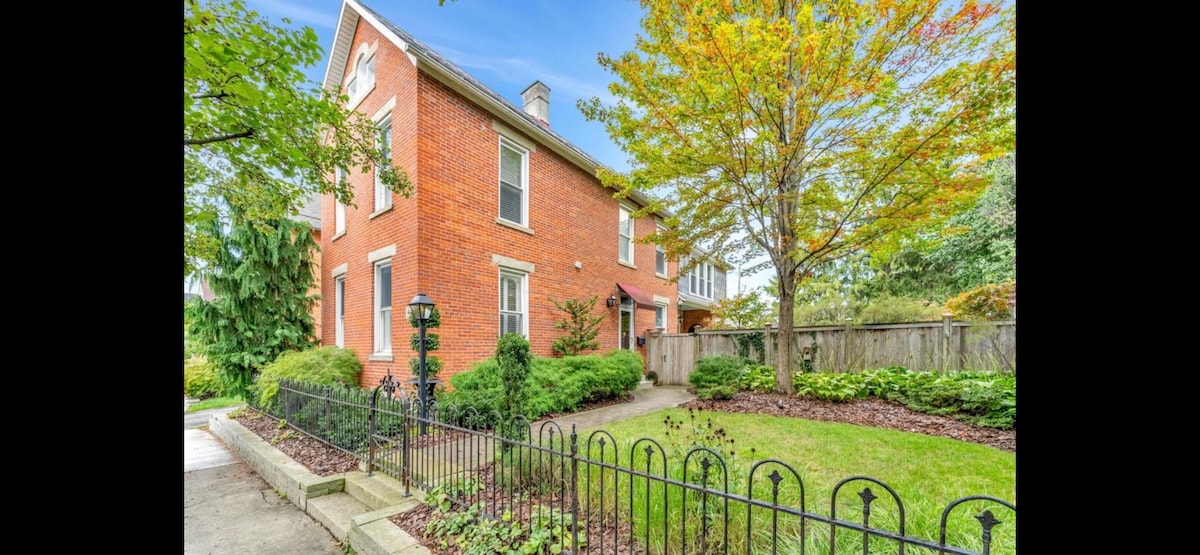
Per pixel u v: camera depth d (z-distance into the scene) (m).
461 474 3.70
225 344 8.32
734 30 5.29
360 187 8.30
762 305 14.63
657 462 3.51
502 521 2.91
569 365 7.56
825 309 13.02
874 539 2.32
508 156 8.54
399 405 4.44
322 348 8.13
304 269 9.55
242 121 4.71
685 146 6.59
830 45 5.42
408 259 6.82
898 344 8.11
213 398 10.84
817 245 7.22
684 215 8.22
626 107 6.84
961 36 5.17
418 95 6.83
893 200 6.36
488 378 6.31
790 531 2.49
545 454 3.69
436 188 7.00
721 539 2.42
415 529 3.03
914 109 5.60
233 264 8.60
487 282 7.76
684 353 11.25
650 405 7.52
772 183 7.07
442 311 6.97
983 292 9.09
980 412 5.46
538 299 8.90
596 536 2.70
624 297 12.10
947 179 5.77
